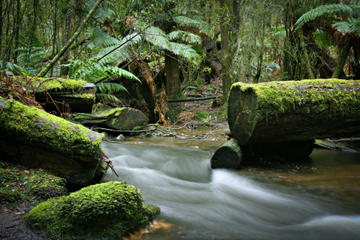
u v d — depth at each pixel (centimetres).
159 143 517
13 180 206
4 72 287
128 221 178
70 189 237
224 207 244
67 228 160
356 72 592
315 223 216
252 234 192
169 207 234
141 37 651
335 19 577
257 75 694
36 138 207
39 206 176
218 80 1071
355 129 377
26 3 421
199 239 177
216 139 569
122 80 727
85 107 499
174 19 723
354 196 272
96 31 603
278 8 605
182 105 834
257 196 274
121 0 690
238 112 348
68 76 516
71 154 219
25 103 291
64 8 509
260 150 393
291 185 304
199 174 352
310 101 325
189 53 665
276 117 322
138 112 629
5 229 154
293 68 662
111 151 414
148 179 312
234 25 775
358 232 200
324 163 394
